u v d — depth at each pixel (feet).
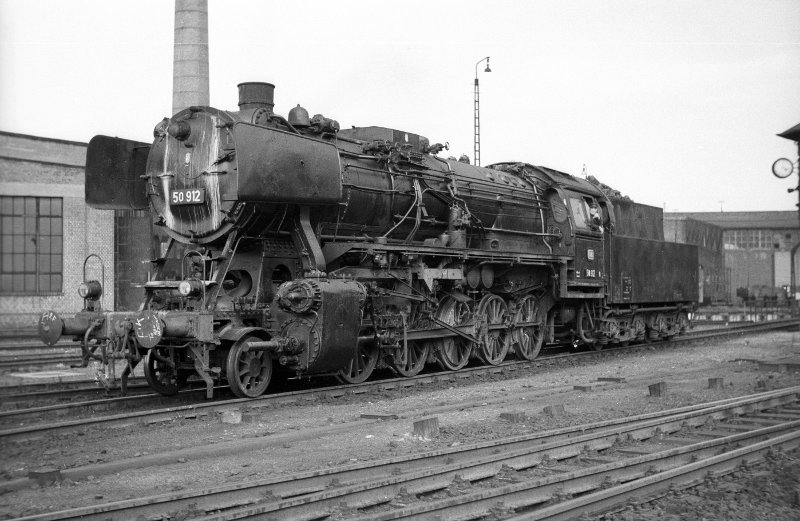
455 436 29.94
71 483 22.81
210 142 38.78
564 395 41.98
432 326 48.49
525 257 55.52
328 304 38.42
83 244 82.02
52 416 34.58
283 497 20.75
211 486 21.36
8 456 26.40
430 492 21.97
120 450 27.61
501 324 55.62
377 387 43.29
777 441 27.78
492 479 23.68
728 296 199.72
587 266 62.54
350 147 45.34
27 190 78.54
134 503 18.85
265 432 31.01
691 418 32.78
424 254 46.93
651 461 25.25
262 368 38.99
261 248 39.99
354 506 20.17
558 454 26.48
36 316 77.20
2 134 75.77
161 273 40.96
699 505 21.53
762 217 240.32
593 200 65.67
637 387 45.60
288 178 37.96
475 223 53.26
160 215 40.57
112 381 36.24
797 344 76.79
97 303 38.11
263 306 39.22
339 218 43.27
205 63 65.10
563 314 62.49
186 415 33.65
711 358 63.57
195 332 35.40
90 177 40.98
